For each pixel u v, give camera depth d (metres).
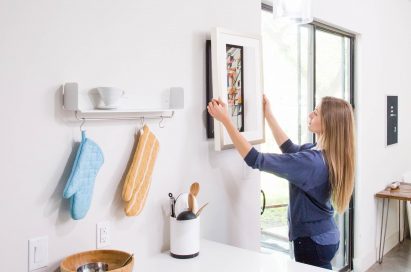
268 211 3.13
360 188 3.86
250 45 2.21
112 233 1.63
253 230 2.40
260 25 2.41
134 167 1.64
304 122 3.26
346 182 2.00
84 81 1.50
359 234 3.88
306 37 3.22
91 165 1.48
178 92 1.80
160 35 1.79
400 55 4.78
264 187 3.10
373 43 4.07
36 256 1.38
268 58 2.95
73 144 1.47
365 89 3.95
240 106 2.15
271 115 2.39
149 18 1.74
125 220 1.68
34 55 1.35
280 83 3.05
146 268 1.65
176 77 1.88
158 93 1.79
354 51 3.87
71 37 1.45
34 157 1.36
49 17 1.38
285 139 2.36
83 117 1.50
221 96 1.98
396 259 4.30
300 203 2.07
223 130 2.01
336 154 1.97
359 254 3.90
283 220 3.16
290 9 1.96
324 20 3.18
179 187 1.92
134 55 1.68
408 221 4.85
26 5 1.32
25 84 1.33
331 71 3.63
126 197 1.60
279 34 3.01
